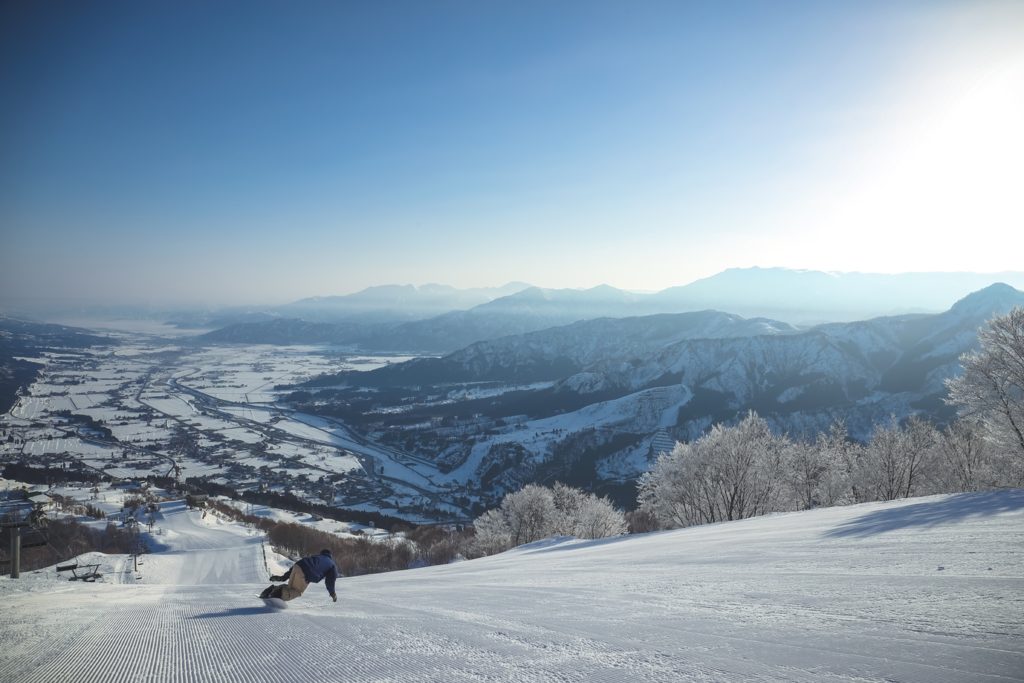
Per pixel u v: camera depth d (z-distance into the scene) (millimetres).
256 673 4652
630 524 62188
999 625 5000
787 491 47188
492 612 7707
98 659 5297
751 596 7590
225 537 97312
